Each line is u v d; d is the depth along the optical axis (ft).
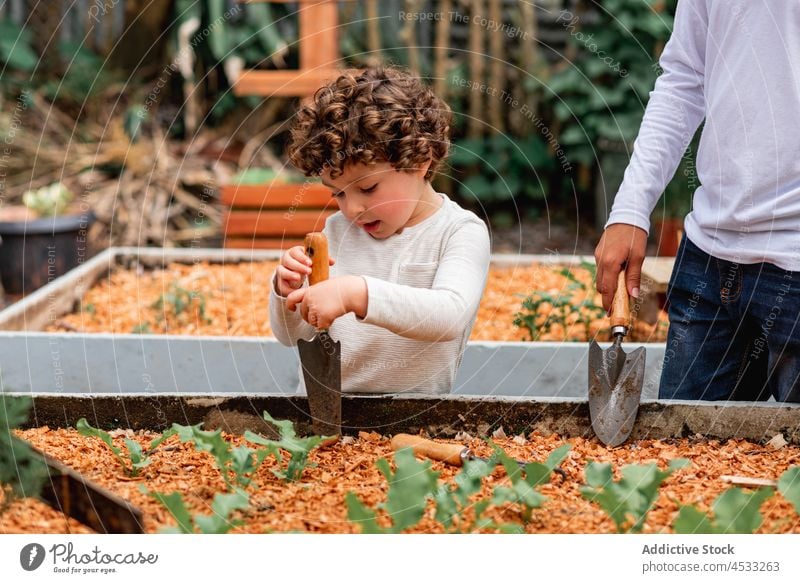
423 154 6.82
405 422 6.88
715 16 6.80
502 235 20.03
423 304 6.48
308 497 5.86
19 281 15.74
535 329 11.06
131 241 19.44
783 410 6.73
